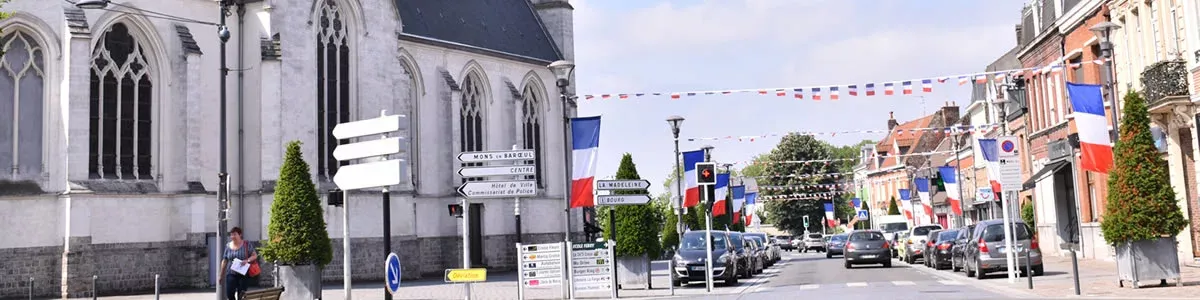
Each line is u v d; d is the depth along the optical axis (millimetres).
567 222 27031
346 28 42219
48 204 32500
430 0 51062
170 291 34469
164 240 35312
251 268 21625
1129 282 24547
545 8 61031
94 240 33062
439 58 49094
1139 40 33969
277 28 38625
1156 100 29828
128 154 34875
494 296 30094
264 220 37438
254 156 37906
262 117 37875
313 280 27922
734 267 32625
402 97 44500
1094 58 39094
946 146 93812
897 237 58188
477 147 51656
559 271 26281
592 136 27125
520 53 55531
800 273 39812
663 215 79062
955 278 32250
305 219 27953
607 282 26516
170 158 35812
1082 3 38812
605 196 27031
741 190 53531
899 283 29484
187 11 36625
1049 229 48812
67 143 32438
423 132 47875
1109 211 24312
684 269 32062
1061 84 43406
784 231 113188
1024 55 49906
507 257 51906
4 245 31953
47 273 32406
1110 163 26922
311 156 39531
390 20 44000
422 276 46562
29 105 32781
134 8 34688
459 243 48844
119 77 34625
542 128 56344
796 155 113875
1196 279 25375
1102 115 27188
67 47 32562
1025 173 53000
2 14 23328
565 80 27672
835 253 63188
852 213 125688
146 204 34750
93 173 33844
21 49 32750
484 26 54219
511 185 23344
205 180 36719
